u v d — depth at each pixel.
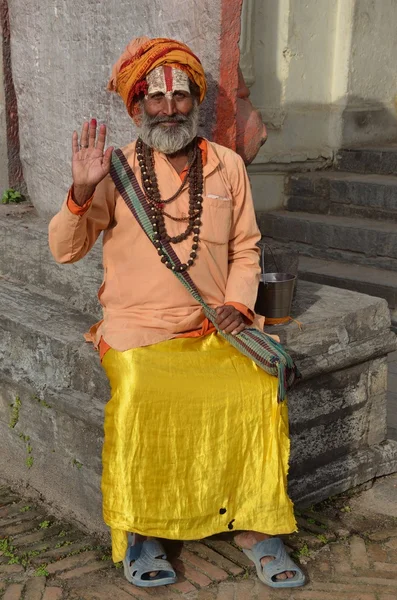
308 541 3.16
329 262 6.98
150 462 2.75
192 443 2.79
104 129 2.65
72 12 3.95
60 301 3.86
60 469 3.42
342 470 3.49
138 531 2.75
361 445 3.63
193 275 2.90
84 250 2.89
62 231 2.77
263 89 7.46
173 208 2.87
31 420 3.55
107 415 2.79
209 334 2.96
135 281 2.90
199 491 2.82
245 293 2.95
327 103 7.91
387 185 7.04
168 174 2.89
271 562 2.88
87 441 3.23
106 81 3.83
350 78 7.80
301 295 3.69
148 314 2.90
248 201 3.05
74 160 2.63
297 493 3.35
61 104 4.14
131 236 2.88
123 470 2.73
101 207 2.83
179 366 2.81
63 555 3.09
